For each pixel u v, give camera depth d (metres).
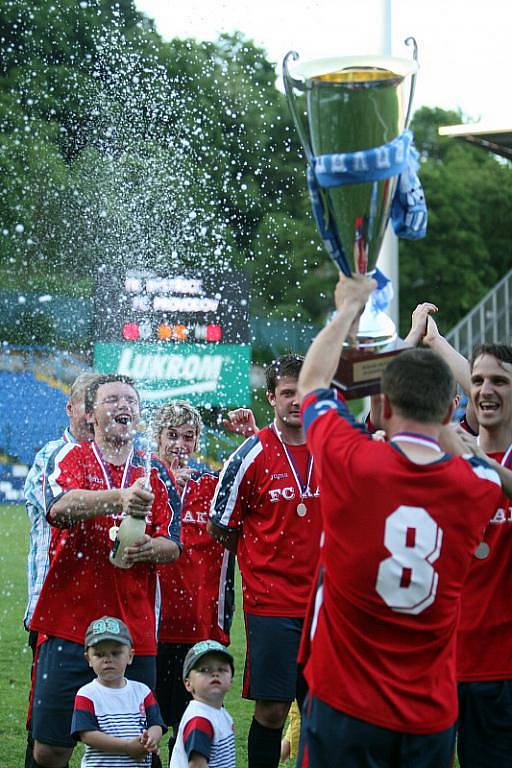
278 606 6.39
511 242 42.59
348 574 3.99
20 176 25.73
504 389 5.38
